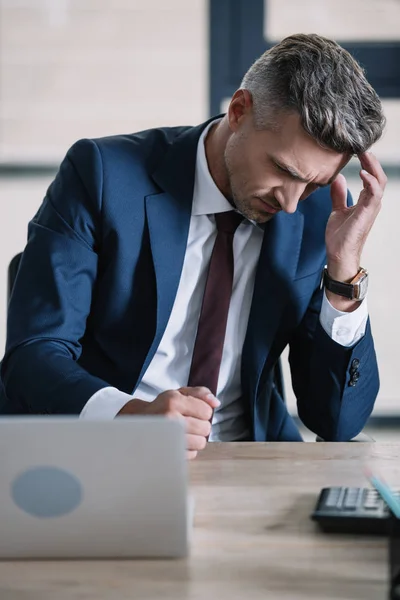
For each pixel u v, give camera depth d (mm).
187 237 1955
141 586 1033
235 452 1582
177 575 1062
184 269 1989
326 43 1770
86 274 1887
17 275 1883
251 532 1189
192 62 4191
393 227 4309
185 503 1099
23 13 4168
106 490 1099
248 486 1380
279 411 2098
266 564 1087
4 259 4320
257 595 1004
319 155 1722
